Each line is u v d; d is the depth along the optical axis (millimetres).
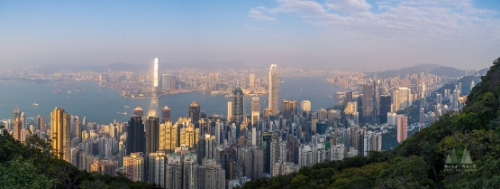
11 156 40500
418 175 40062
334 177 54156
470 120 49375
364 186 42781
